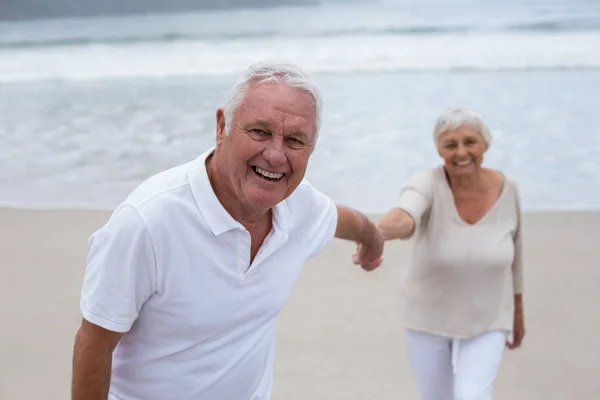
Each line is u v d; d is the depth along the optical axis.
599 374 4.38
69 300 5.33
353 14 25.38
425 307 3.41
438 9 24.45
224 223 2.07
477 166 3.31
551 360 4.54
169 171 2.14
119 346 2.26
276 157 1.99
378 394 4.23
